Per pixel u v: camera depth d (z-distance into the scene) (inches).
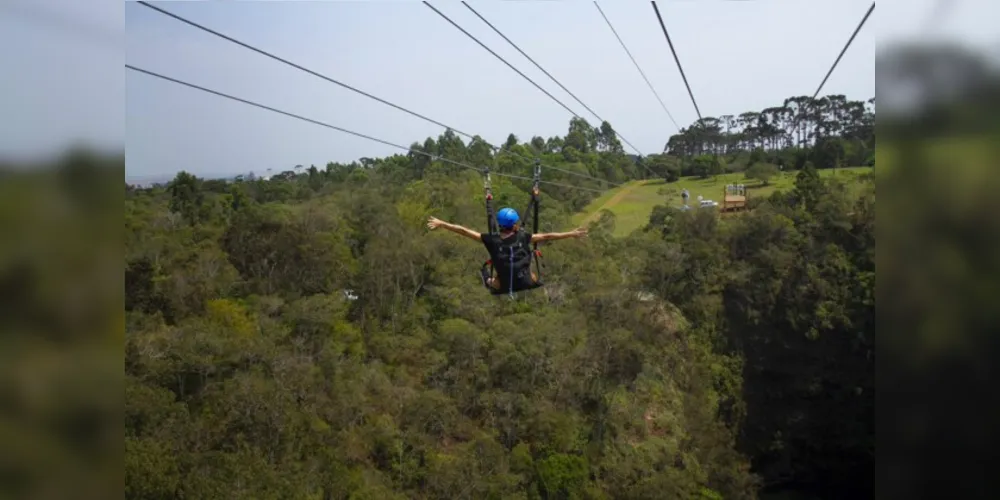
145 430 1127.0
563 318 1800.0
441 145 2763.3
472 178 2383.1
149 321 1284.4
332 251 1737.2
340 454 1336.1
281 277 1643.7
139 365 1200.8
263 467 1157.1
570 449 1541.6
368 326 1729.8
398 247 1852.9
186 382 1266.0
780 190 2456.9
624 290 1927.9
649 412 1747.0
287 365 1385.3
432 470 1391.5
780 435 1945.1
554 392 1646.2
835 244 1924.2
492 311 1812.3
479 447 1477.6
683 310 2073.1
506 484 1412.4
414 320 1760.6
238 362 1330.0
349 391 1471.5
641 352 1802.4
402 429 1478.8
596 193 2847.0
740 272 2055.9
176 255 1385.3
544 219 2069.4
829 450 1913.1
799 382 1936.5
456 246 1939.0
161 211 1464.1
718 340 2038.6
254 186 1878.7
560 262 1989.4
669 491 1515.7
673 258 2105.1
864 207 1884.8
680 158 3469.5
